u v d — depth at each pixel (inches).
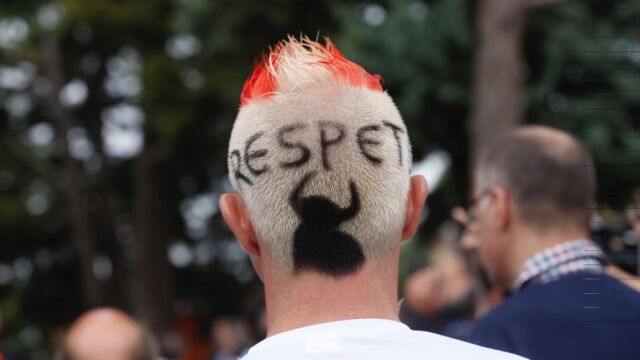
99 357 101.3
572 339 68.7
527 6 209.8
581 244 75.0
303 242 47.9
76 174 551.8
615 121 220.1
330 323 46.9
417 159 298.7
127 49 544.4
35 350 596.4
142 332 105.4
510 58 211.9
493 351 46.4
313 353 45.4
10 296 609.9
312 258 47.8
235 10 345.7
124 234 661.3
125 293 628.4
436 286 165.5
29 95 568.4
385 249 48.6
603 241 83.2
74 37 558.3
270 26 351.9
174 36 440.1
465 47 260.4
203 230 658.2
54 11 511.5
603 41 224.8
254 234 50.9
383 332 46.6
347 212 47.9
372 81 52.2
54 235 626.5
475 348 46.4
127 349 102.3
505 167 77.4
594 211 78.2
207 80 442.6
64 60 573.3
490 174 78.8
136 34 519.2
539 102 254.4
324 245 47.8
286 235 48.1
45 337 617.0
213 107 475.8
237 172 50.3
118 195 650.8
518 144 77.7
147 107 489.4
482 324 73.1
